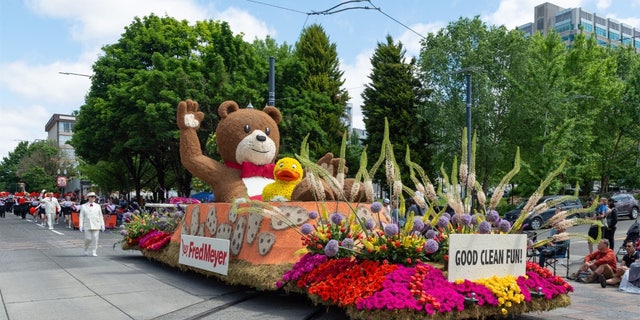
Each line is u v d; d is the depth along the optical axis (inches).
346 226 272.7
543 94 1183.6
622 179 1524.4
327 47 1619.1
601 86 1320.1
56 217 1190.3
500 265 248.5
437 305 210.5
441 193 273.7
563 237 257.3
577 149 1248.8
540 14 3750.0
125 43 1165.1
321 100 1050.1
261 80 984.9
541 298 248.7
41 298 303.7
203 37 1174.3
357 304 214.2
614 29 3804.1
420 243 243.1
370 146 1368.1
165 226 470.3
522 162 1158.3
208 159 408.8
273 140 414.6
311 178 271.4
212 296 309.3
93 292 322.7
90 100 1141.7
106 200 1510.8
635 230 515.8
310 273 252.7
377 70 1416.1
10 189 3905.0
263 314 260.8
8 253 553.0
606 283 398.0
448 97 1304.1
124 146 1032.8
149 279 372.8
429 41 1332.4
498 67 1256.2
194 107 419.2
